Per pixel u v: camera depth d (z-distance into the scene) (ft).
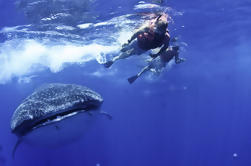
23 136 20.45
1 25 35.81
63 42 45.21
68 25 38.52
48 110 18.84
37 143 20.99
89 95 21.03
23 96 87.92
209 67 119.96
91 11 35.63
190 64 101.71
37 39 42.04
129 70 78.43
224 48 91.91
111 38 46.44
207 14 53.98
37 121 18.89
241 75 161.68
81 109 20.07
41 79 65.46
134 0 34.65
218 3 48.65
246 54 107.34
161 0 36.55
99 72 75.97
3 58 48.32
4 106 110.63
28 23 36.32
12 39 40.60
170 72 101.60
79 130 20.97
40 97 21.93
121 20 39.93
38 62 52.21
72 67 61.36
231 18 60.95
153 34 24.85
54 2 32.19
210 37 74.23
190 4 44.78
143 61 64.13
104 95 134.82
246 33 77.51
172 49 33.91
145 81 105.81
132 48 27.96
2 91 78.64
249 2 50.78
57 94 21.71
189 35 65.57
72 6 33.47
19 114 20.03
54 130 19.62
